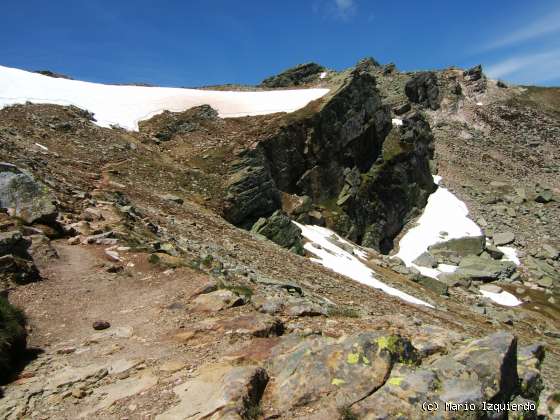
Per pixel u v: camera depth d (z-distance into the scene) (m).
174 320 13.01
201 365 9.97
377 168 62.41
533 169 98.38
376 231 59.53
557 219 72.81
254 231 39.41
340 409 7.71
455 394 7.73
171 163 44.09
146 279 16.81
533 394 9.45
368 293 29.59
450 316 31.95
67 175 29.62
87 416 8.16
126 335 12.17
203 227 31.38
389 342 8.81
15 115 42.22
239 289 16.05
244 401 7.85
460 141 104.75
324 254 40.81
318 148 54.34
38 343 11.73
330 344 9.28
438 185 78.06
